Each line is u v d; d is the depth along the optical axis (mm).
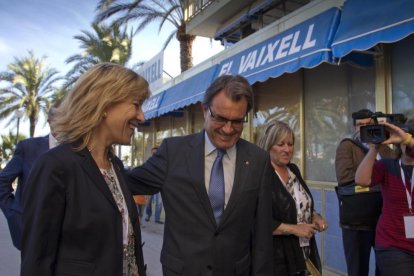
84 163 1413
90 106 1438
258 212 1870
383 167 2553
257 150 1944
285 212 2297
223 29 9656
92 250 1372
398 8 2934
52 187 1317
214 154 1853
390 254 2414
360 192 3018
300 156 5277
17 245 2492
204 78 6652
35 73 28484
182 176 1787
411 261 2365
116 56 21000
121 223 1476
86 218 1361
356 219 3031
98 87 1452
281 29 4879
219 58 6875
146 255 5656
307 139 5199
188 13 11047
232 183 1818
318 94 5031
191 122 8914
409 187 2414
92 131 1499
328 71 4871
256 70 4727
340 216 3186
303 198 2496
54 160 1355
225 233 1732
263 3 7898
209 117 1797
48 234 1307
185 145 1894
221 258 1705
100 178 1438
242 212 1771
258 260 1832
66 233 1349
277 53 4422
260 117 6262
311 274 2477
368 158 2498
